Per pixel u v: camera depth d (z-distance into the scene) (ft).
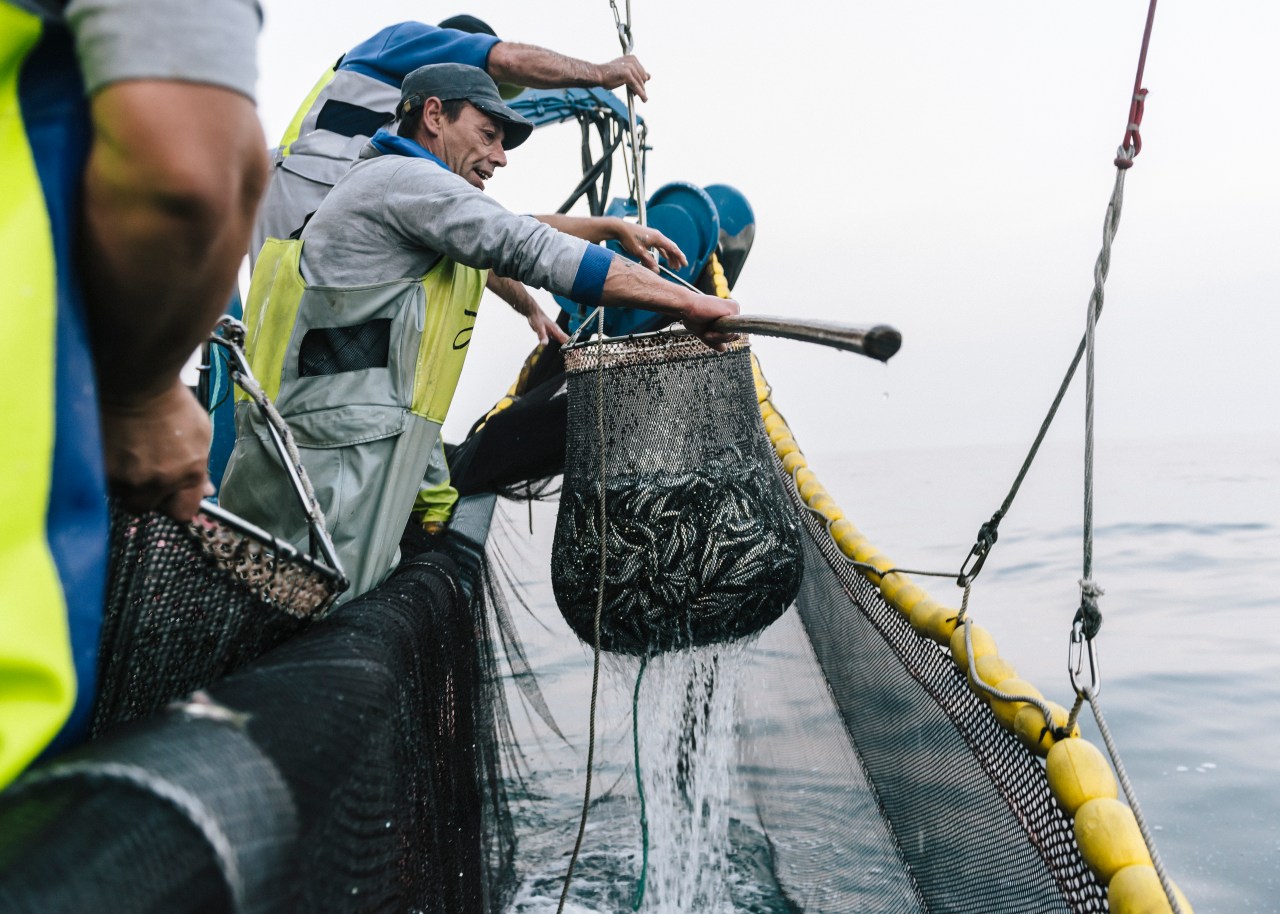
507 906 10.45
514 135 9.59
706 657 9.50
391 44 11.25
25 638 2.34
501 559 14.30
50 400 2.42
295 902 2.48
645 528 8.95
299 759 2.71
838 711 10.57
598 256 7.52
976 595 29.58
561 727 14.70
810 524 11.92
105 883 1.88
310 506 5.34
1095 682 5.62
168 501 3.79
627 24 10.89
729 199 12.69
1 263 2.36
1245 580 30.35
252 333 8.18
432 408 8.29
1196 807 12.14
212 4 2.52
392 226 7.96
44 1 2.48
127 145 2.46
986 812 6.93
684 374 9.10
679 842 10.09
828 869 9.78
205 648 4.60
